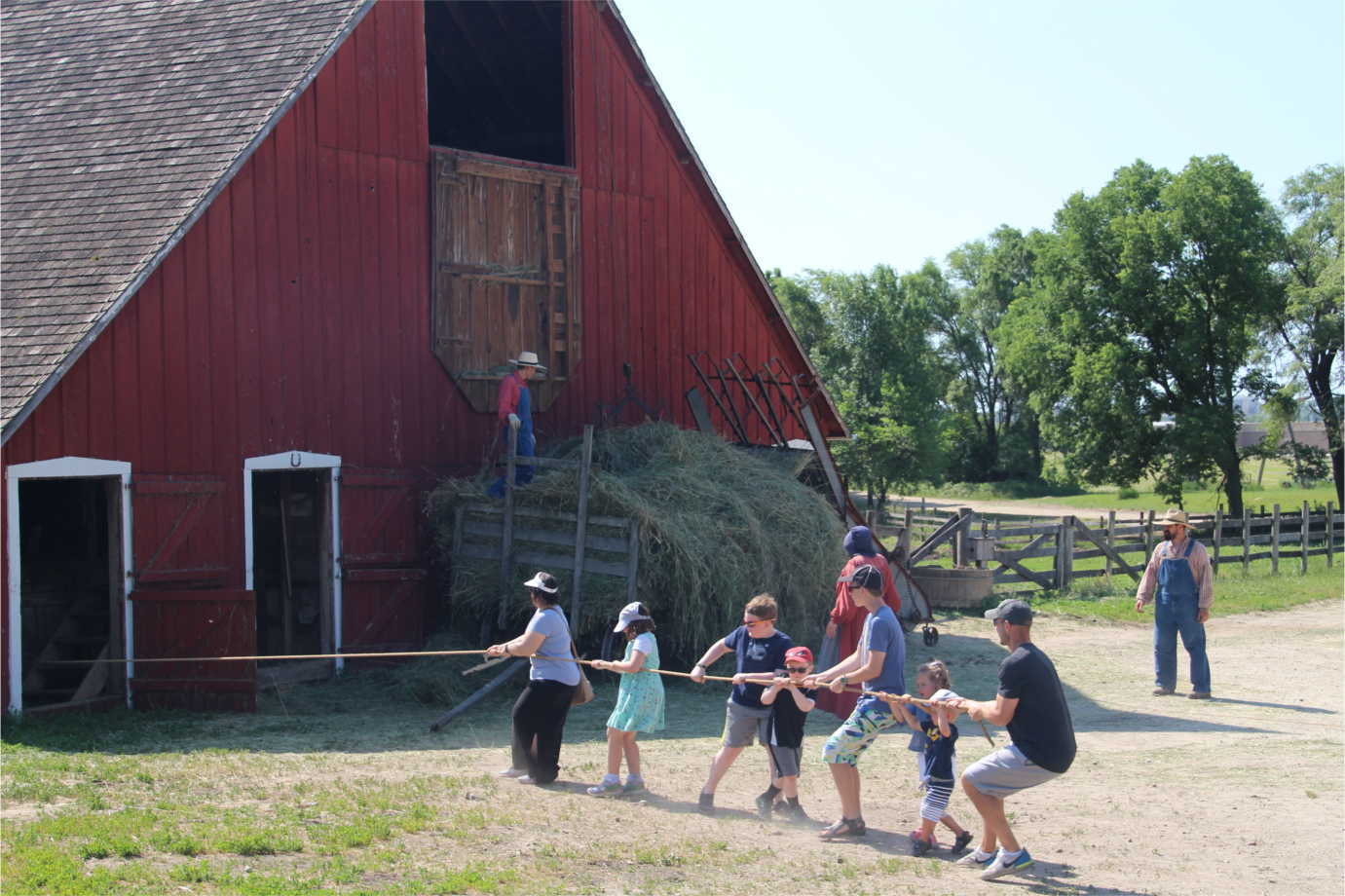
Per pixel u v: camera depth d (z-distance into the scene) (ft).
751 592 46.55
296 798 28.19
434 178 52.47
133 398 42.45
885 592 33.91
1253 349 155.43
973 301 287.69
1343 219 143.64
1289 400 153.69
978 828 27.45
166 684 41.83
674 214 63.21
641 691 29.66
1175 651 45.47
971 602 68.90
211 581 44.32
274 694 44.98
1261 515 91.71
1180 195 142.61
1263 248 143.74
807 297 209.67
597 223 59.00
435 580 51.47
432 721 40.73
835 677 26.71
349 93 49.83
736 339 66.95
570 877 22.86
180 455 43.70
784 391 70.38
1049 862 24.80
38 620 50.96
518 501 47.39
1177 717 41.37
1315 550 91.45
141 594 42.24
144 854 23.15
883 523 92.58
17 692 39.52
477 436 54.13
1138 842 26.30
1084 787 31.42
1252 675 49.39
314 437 47.93
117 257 42.75
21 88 53.21
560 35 65.05
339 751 35.29
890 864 24.35
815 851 25.39
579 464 45.70
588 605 44.60
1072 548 77.10
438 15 65.46
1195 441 139.13
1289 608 70.79
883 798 30.55
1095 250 150.71
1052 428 158.71
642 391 61.11
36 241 44.57
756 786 31.60
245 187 46.06
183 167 45.78
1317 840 26.37
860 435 191.83
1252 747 36.40
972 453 294.46
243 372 45.70
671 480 47.42
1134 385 145.69
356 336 49.60
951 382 286.46
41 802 27.58
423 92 52.49
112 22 55.67
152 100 49.96
